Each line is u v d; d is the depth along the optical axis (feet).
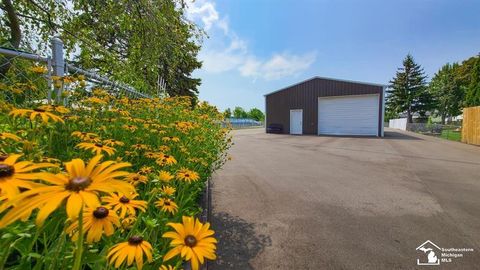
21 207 1.69
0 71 6.76
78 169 2.02
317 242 9.39
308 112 67.36
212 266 7.66
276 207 12.66
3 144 4.11
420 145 40.22
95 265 3.03
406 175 19.94
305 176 19.27
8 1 14.96
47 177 1.89
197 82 64.23
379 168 22.50
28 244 2.87
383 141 46.68
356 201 13.83
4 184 1.88
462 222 11.32
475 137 40.98
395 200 14.07
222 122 17.30
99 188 1.89
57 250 2.55
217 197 13.80
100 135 6.60
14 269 2.75
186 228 3.15
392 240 9.68
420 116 136.77
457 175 20.01
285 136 59.47
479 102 77.41
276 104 72.13
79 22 17.49
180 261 3.24
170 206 4.70
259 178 18.35
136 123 8.43
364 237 9.86
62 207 2.06
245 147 37.09
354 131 61.52
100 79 10.49
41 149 4.46
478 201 14.03
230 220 10.89
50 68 7.74
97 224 2.62
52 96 6.75
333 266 8.02
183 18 17.48
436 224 11.09
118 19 15.72
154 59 16.51
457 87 121.49
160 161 6.00
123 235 3.94
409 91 133.39
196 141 10.07
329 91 64.13
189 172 6.23
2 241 2.43
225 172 20.01
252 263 7.93
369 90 59.16
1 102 5.10
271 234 9.84
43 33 17.98
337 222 11.13
